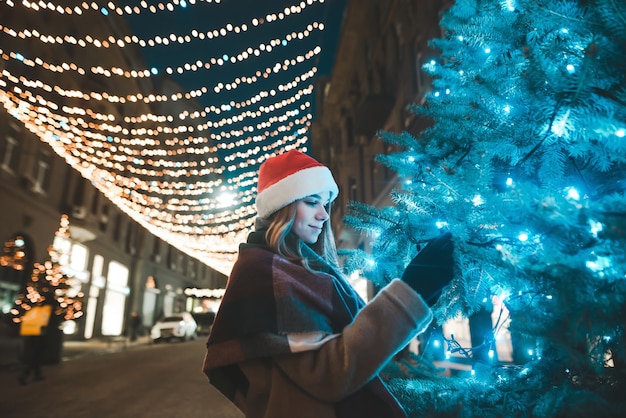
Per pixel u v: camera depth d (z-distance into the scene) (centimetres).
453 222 153
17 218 1680
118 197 1430
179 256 4166
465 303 169
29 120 1039
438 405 171
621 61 113
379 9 1706
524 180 164
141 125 2781
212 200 1684
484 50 188
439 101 211
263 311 111
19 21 1548
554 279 109
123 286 2922
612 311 109
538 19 143
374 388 115
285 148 1350
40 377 912
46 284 1346
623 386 142
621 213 104
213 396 748
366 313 107
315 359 106
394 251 188
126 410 639
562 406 140
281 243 131
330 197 156
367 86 1839
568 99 122
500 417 167
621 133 117
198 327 3272
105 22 2219
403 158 204
